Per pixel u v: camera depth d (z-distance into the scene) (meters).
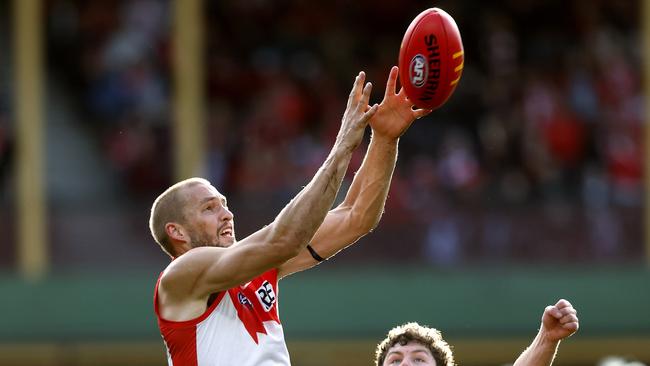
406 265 40.59
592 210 41.47
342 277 40.16
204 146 42.72
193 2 43.03
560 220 41.19
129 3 44.69
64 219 41.12
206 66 44.34
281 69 44.88
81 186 41.81
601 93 44.31
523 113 43.34
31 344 39.94
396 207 40.88
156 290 15.01
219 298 14.98
